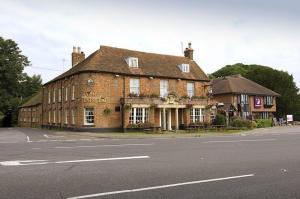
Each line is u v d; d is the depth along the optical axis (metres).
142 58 41.91
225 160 12.33
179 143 20.27
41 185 7.98
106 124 36.88
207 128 39.88
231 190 7.64
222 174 9.53
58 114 44.22
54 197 6.90
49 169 10.10
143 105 38.06
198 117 43.25
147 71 40.31
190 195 7.16
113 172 9.70
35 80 81.50
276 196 7.19
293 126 50.56
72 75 39.31
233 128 40.75
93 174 9.37
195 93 44.00
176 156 13.45
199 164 11.31
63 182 8.32
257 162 11.88
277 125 53.81
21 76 59.78
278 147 17.41
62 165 10.87
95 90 36.59
